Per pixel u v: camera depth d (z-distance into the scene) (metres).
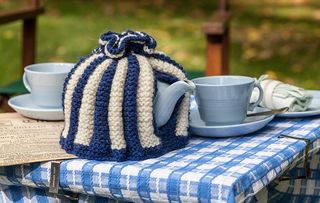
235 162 1.24
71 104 1.32
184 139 1.38
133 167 1.23
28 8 3.39
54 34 6.67
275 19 7.44
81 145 1.31
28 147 1.35
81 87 1.30
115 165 1.25
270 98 1.62
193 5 7.96
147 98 1.29
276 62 5.96
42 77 1.54
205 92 1.44
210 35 2.87
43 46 6.34
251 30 6.98
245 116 1.49
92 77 1.30
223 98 1.43
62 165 1.28
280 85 1.65
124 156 1.29
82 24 7.00
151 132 1.31
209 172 1.18
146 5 7.91
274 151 1.32
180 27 7.03
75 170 1.27
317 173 1.66
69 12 7.46
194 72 2.88
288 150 1.33
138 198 1.23
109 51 1.31
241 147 1.36
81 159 1.30
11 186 1.41
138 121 1.30
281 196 1.69
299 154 1.37
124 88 1.29
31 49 3.48
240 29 7.02
